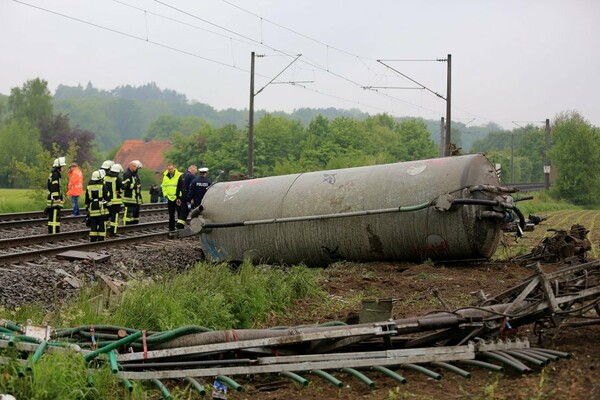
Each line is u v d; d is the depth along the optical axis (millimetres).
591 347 8094
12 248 18453
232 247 17203
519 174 124812
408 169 15891
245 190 17516
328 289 13305
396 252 15742
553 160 69562
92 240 20172
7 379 6398
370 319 8445
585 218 41438
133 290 10219
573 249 15859
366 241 15844
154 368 7391
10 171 104188
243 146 85312
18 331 7539
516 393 6707
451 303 11336
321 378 7590
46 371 6480
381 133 98375
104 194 20250
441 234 15133
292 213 16484
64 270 14625
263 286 11883
